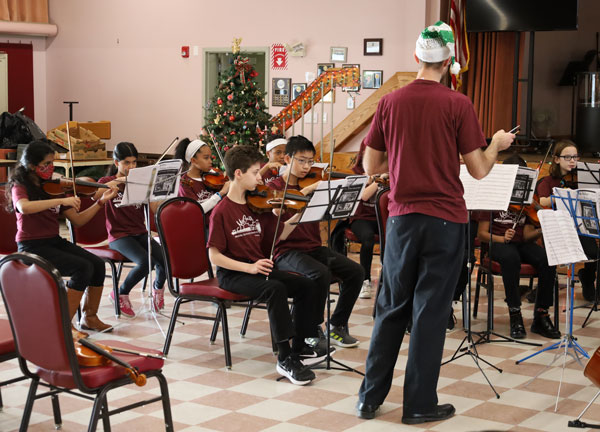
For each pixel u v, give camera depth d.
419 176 3.41
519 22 7.90
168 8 10.84
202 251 4.68
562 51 10.44
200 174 5.89
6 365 4.38
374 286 6.52
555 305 5.23
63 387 3.08
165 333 5.06
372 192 4.79
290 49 9.77
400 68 9.09
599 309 5.98
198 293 4.42
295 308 4.32
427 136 3.38
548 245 3.98
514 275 5.10
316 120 9.47
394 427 3.56
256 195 4.47
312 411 3.75
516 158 5.66
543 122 10.09
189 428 3.52
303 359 4.45
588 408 3.86
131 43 11.23
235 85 8.42
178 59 10.84
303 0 9.66
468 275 4.79
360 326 5.32
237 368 4.39
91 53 11.59
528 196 4.86
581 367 4.51
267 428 3.54
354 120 9.00
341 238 6.20
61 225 10.04
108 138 10.52
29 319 2.85
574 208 4.49
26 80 11.93
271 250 4.31
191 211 4.64
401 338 3.66
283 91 9.91
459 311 5.84
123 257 5.47
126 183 4.87
